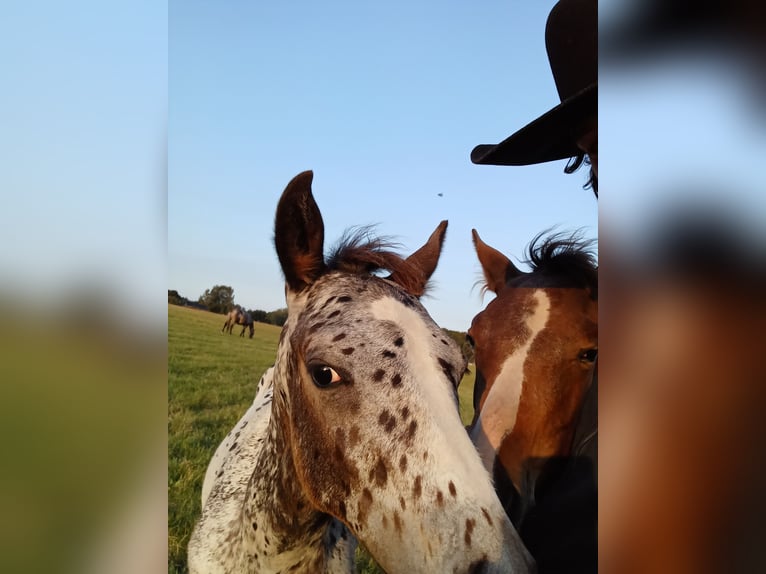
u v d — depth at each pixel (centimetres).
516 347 104
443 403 71
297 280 89
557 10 96
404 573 67
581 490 99
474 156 122
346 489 74
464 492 66
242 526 95
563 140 103
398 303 81
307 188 88
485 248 129
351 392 73
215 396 318
